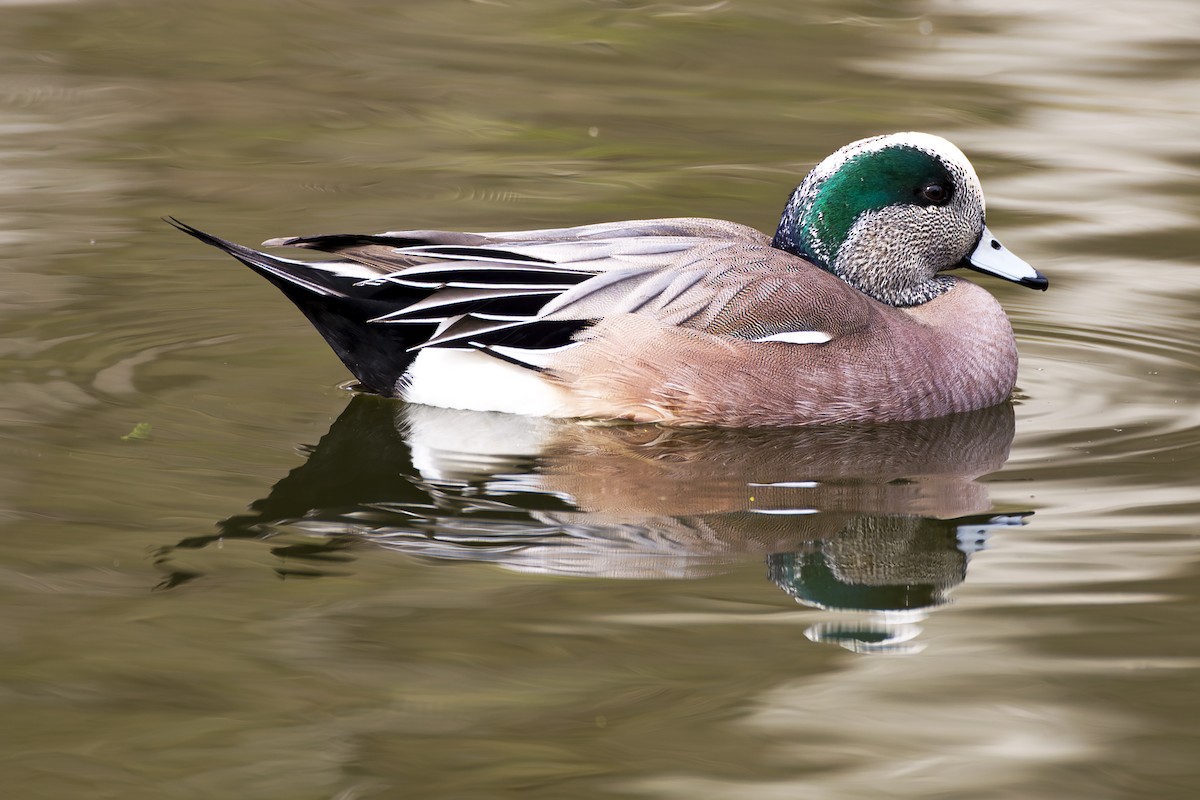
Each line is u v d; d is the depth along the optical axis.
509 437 10.90
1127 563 8.81
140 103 18.84
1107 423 11.29
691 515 9.57
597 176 16.97
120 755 6.87
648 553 8.98
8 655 7.63
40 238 14.56
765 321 11.27
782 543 9.14
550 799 6.60
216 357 12.07
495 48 21.58
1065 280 14.51
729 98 19.72
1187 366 12.54
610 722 7.18
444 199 16.17
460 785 6.71
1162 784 6.71
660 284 11.28
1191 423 11.22
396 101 19.38
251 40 21.53
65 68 19.95
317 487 9.73
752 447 10.87
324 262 11.41
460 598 8.35
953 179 12.27
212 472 9.88
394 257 11.59
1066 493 9.88
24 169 16.50
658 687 7.49
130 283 13.58
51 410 10.83
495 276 11.35
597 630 8.02
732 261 11.45
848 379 11.34
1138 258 15.03
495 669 7.62
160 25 21.94
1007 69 20.81
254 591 8.35
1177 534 9.18
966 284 12.48
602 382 11.13
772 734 7.11
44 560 8.58
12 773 6.72
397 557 8.83
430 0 23.66
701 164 17.39
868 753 6.97
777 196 16.39
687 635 8.00
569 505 9.66
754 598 8.42
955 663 7.74
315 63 20.67
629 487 10.02
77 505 9.30
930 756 6.95
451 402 11.31
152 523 9.10
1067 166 17.50
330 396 11.38
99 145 17.39
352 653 7.73
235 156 17.28
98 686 7.39
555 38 22.08
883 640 7.97
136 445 10.25
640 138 18.28
